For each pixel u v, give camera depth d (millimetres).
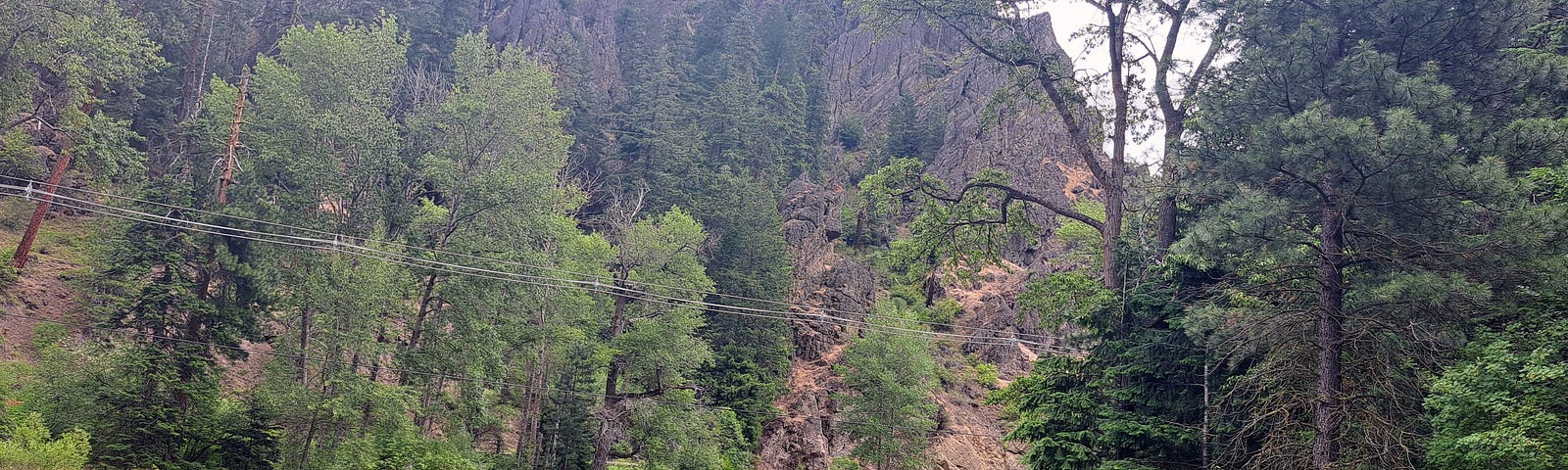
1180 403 22344
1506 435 14758
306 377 32094
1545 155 18453
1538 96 20281
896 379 49469
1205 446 21375
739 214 57438
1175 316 22234
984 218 29203
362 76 39375
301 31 38656
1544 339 16219
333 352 31656
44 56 33062
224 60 65250
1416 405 18922
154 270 33688
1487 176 17250
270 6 74750
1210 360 21016
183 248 31531
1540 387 15320
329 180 36094
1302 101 20766
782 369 53719
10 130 43312
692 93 89938
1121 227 27812
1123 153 27453
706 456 38938
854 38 112812
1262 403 19703
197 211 31656
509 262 35156
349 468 29562
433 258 35344
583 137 76062
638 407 37656
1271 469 18984
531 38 100500
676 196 65562
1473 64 21219
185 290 30266
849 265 62750
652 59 95812
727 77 95750
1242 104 21406
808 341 57281
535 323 39500
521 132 41312
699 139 75375
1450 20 21297
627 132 79500
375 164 36844
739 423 47469
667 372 39656
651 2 122750
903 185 29328
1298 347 18672
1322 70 20812
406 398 31672
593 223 63906
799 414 51812
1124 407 23484
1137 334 23156
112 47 34625
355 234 36000
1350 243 20078
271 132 37656
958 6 28312
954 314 61781
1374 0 21172
